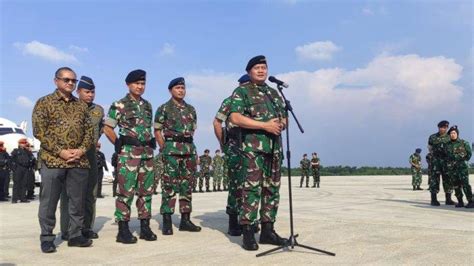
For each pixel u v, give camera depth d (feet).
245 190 16.30
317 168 70.95
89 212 18.89
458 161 31.71
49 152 16.26
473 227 21.21
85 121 17.21
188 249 16.35
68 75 16.67
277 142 16.66
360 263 13.66
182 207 20.84
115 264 13.94
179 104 20.81
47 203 16.19
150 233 18.39
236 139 18.26
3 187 46.42
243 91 16.63
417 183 58.90
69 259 14.75
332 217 25.66
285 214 27.58
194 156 20.89
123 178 17.90
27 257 15.10
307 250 15.69
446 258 14.34
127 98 18.53
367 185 74.90
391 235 18.81
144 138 18.42
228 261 14.15
